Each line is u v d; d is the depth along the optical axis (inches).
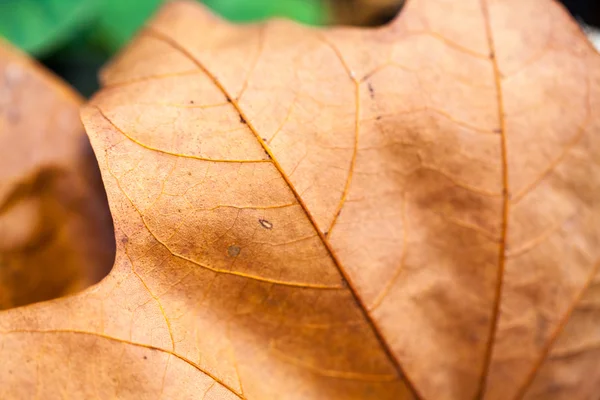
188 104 6.7
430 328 6.8
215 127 6.7
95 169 8.1
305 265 6.7
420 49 6.9
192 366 6.6
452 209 6.9
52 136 8.0
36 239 7.9
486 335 6.9
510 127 6.9
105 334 6.6
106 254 8.1
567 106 7.0
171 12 7.1
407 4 7.0
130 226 6.5
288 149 6.7
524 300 6.9
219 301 6.7
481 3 7.1
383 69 6.9
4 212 7.8
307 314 6.7
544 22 7.1
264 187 6.7
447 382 6.8
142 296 6.6
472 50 7.0
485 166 6.9
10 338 6.6
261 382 6.7
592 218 7.0
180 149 6.6
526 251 6.9
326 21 10.6
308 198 6.7
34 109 7.9
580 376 7.0
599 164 7.0
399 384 6.8
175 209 6.6
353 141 6.8
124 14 9.2
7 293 7.7
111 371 6.6
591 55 7.1
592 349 7.0
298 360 6.7
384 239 6.8
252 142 6.7
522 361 6.9
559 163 7.0
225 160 6.6
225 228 6.6
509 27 7.0
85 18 9.0
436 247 6.8
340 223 6.7
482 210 6.9
